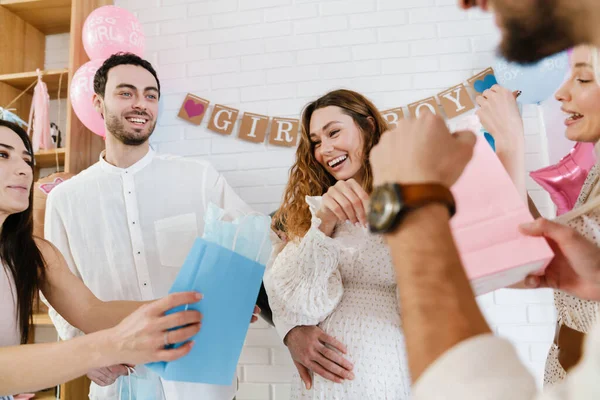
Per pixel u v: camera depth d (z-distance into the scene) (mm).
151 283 1713
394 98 2326
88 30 2146
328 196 1067
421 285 344
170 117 2490
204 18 2555
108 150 1840
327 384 1174
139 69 1826
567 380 276
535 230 575
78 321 1233
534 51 327
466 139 414
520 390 286
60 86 2424
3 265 1148
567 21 301
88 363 769
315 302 1139
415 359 329
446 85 2301
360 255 1215
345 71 2387
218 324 798
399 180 381
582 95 792
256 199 2344
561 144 2100
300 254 1130
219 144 2418
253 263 862
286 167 2346
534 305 2066
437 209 366
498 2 317
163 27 2584
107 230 1737
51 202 1769
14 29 2545
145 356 740
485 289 683
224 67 2494
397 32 2375
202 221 1818
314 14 2457
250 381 2182
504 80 1950
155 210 1789
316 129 1451
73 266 1744
